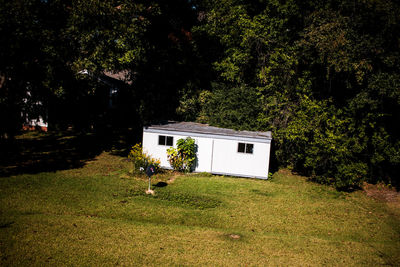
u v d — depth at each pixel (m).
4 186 11.66
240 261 7.26
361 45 14.84
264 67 19.58
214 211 10.96
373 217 11.65
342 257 7.91
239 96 18.41
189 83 21.83
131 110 26.58
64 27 14.91
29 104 18.28
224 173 16.06
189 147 15.75
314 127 15.82
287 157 18.38
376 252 8.43
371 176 16.38
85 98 23.56
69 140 21.09
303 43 16.81
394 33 14.69
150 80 21.84
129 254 7.18
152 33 19.86
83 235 7.97
